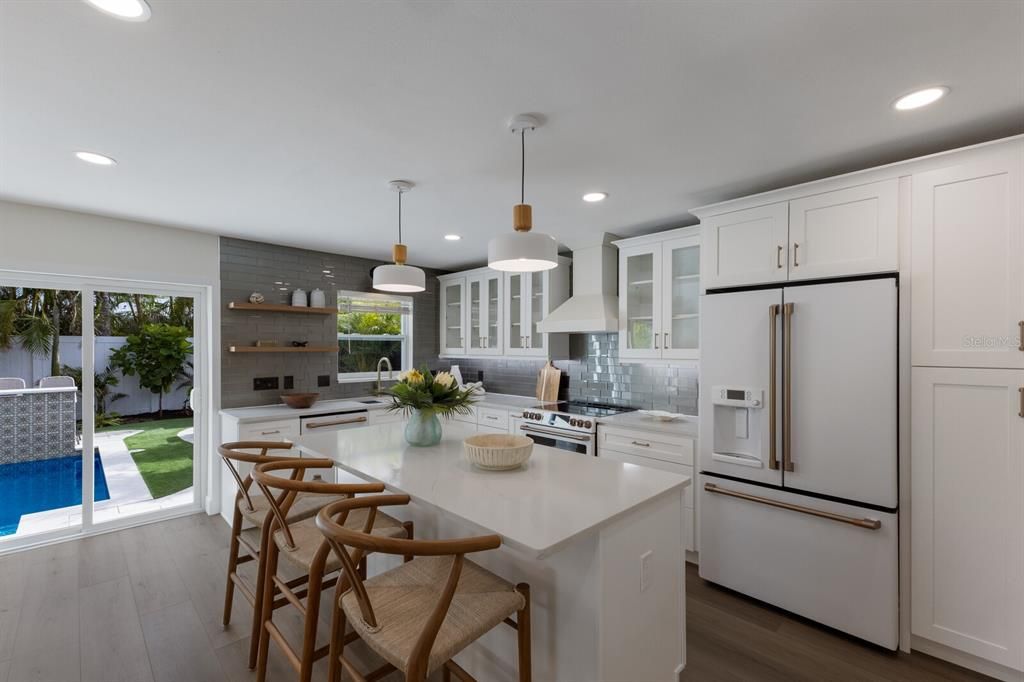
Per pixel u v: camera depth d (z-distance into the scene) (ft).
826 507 7.67
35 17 4.30
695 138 6.93
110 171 8.19
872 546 7.23
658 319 11.59
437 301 18.53
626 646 5.17
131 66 5.13
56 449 11.19
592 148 7.29
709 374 9.10
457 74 5.32
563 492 5.65
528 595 4.96
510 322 15.52
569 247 13.89
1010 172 6.33
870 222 7.41
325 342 15.34
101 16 4.31
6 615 8.14
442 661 4.00
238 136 6.85
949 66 5.13
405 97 5.82
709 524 9.14
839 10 4.26
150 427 12.43
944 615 6.87
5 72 5.21
